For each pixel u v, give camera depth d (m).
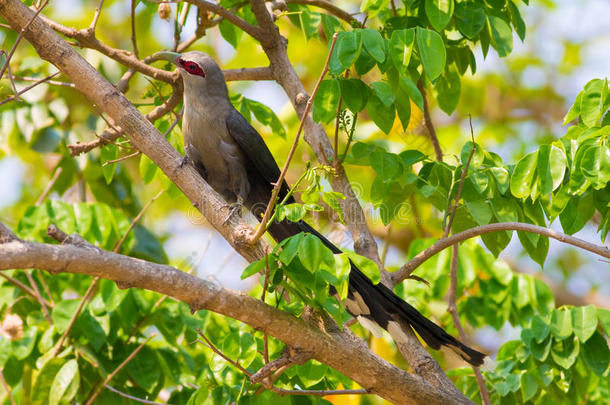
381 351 11.34
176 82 8.98
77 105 12.40
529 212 8.02
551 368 8.89
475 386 9.37
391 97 7.23
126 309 9.30
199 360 10.16
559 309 8.81
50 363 8.67
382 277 7.88
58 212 9.88
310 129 8.91
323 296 5.78
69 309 9.19
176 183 7.08
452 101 9.84
